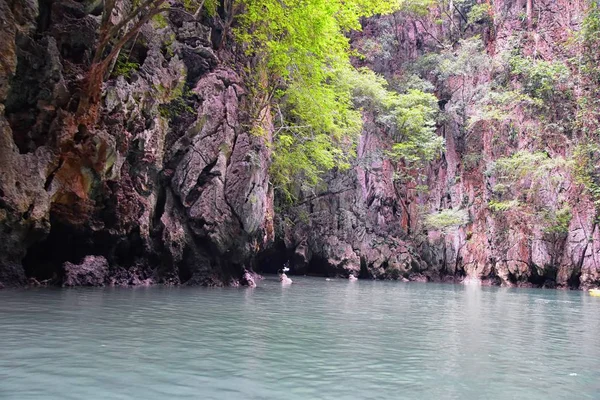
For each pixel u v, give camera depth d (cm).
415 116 3372
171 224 1515
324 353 588
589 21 3241
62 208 1193
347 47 2336
